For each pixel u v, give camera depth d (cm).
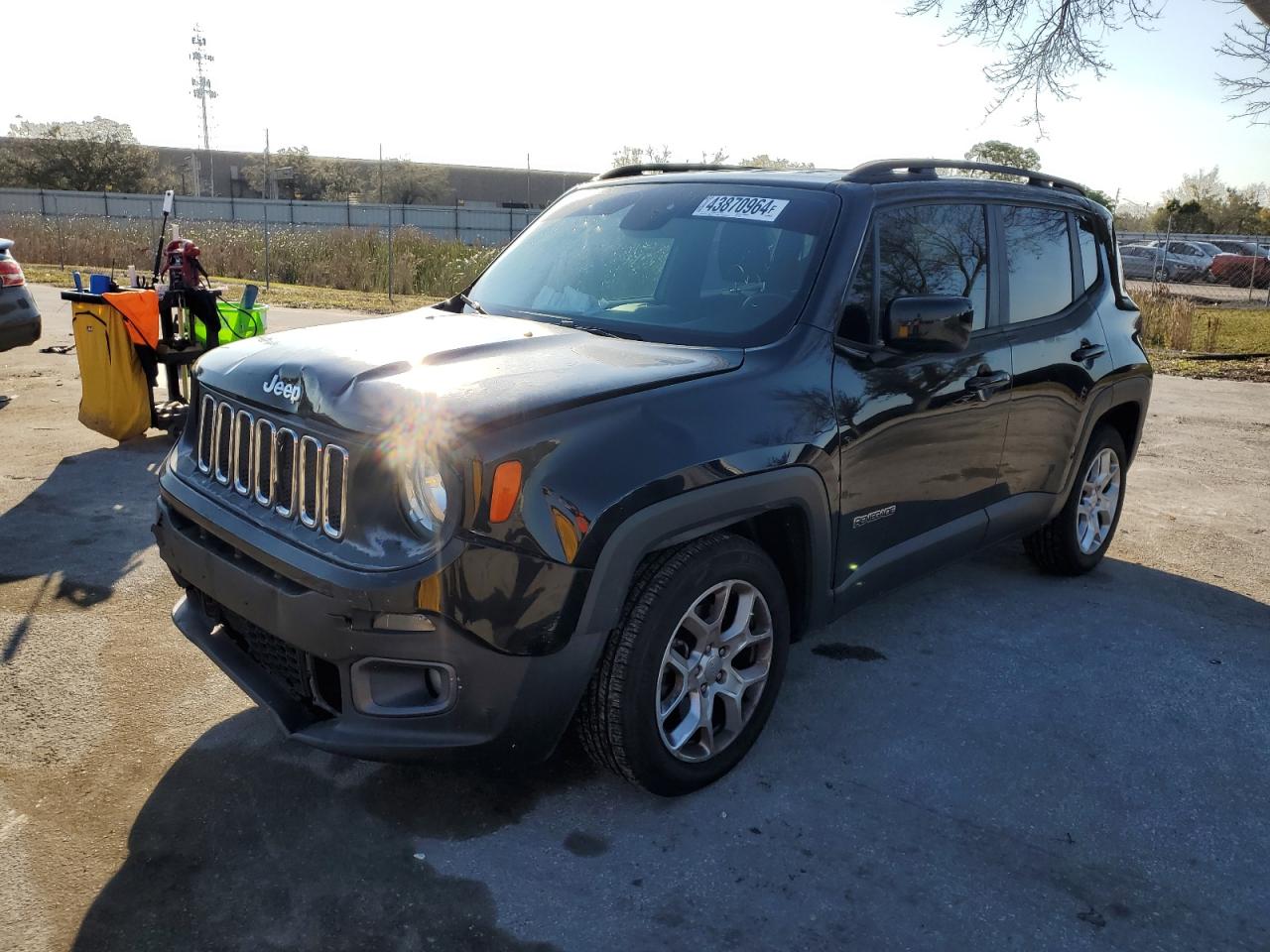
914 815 300
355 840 277
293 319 1369
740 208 369
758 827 290
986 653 416
